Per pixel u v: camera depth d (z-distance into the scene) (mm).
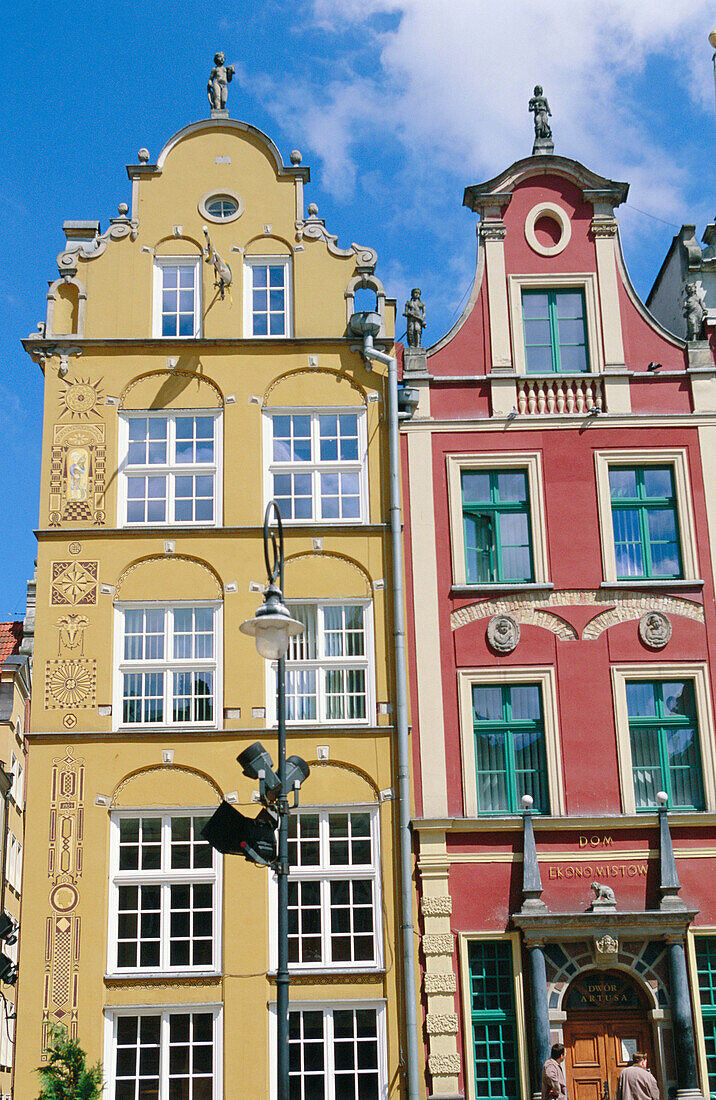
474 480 25719
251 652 24312
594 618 24891
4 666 34875
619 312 26547
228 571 24703
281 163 27047
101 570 24688
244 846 17500
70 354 25844
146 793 23547
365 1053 22422
